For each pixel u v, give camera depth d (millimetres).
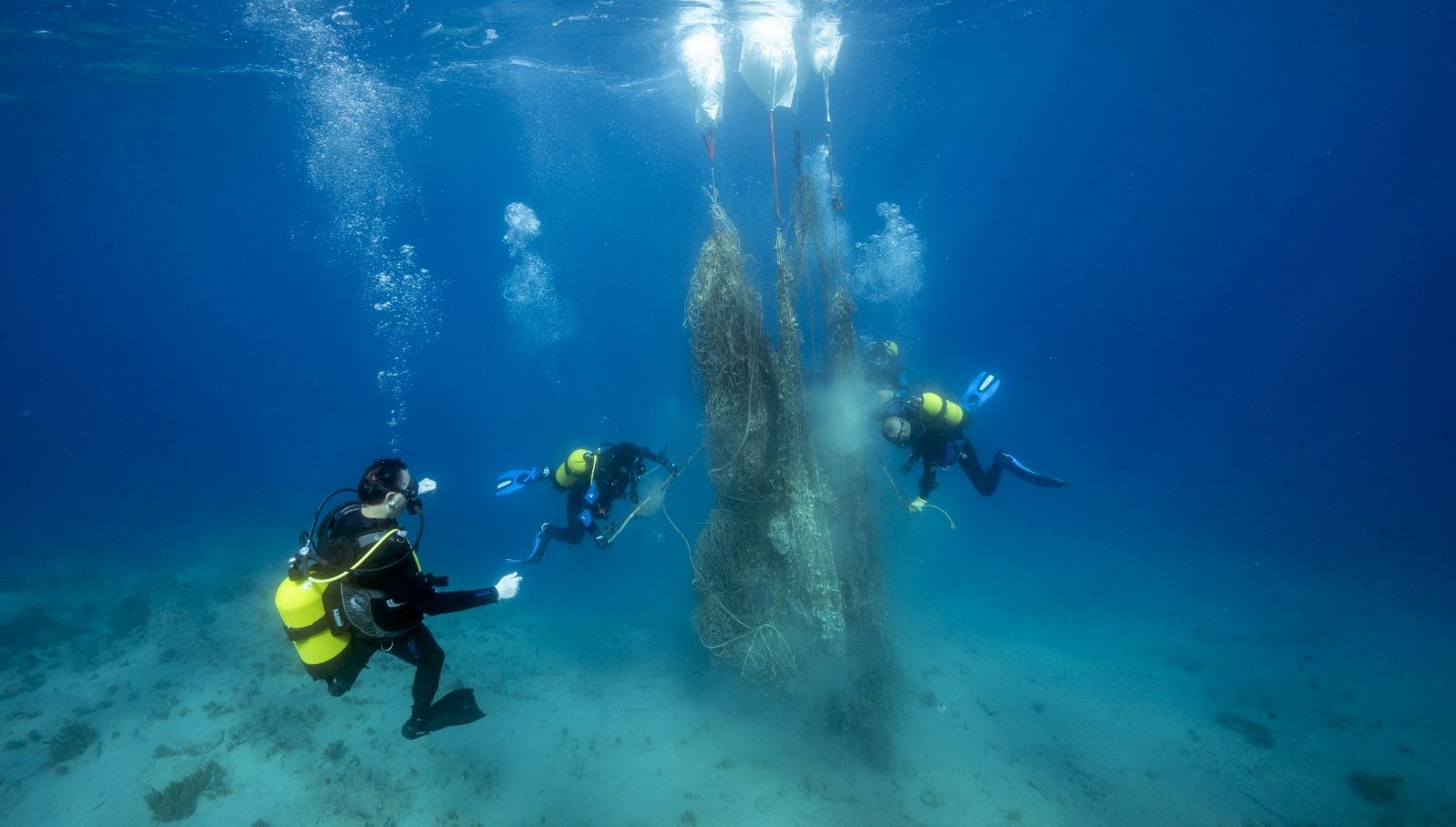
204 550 16391
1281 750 7504
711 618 5891
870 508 6016
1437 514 18500
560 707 7816
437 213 54094
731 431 5094
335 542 2598
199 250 57625
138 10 11391
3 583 14320
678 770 6645
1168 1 18109
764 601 5746
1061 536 17656
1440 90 33219
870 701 6324
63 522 23062
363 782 6391
